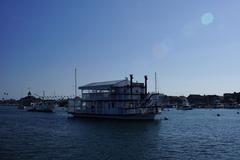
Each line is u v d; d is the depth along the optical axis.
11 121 104.44
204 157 39.62
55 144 49.44
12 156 39.59
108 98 104.50
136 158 38.91
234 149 45.50
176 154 41.50
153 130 72.19
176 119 121.88
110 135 61.81
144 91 100.88
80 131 69.44
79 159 37.97
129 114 98.38
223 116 153.38
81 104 116.25
